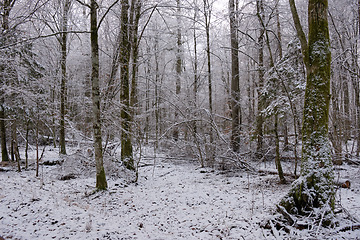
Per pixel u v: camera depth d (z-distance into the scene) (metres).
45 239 4.04
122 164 9.74
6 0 7.81
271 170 9.23
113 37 12.36
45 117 10.08
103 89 10.67
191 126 12.49
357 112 12.05
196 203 6.28
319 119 4.42
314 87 4.50
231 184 8.35
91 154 10.85
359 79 11.80
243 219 4.84
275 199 6.04
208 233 4.41
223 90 18.97
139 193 7.41
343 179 6.93
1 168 9.46
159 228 4.77
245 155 11.93
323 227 4.04
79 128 13.12
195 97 13.30
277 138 7.91
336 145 10.39
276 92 9.50
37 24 10.58
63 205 5.79
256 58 16.58
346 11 11.30
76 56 15.42
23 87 9.41
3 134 10.99
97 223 4.84
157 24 16.92
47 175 9.17
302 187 4.41
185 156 13.41
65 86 12.59
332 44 11.37
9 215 4.91
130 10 10.70
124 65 10.03
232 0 12.18
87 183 8.30
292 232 3.94
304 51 4.72
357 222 4.20
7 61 8.84
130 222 5.07
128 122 9.82
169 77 16.59
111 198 6.82
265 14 10.98
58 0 11.79
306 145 4.54
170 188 8.04
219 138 11.54
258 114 11.03
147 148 14.80
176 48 15.91
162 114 16.66
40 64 11.35
